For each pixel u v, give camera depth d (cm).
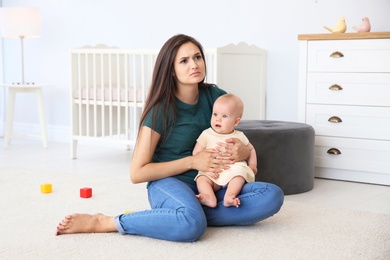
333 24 364
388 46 311
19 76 509
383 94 316
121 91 383
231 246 197
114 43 457
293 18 379
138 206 256
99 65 414
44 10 489
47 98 496
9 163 378
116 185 302
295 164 293
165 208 201
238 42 401
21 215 239
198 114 218
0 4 511
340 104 329
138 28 444
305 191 300
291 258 186
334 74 329
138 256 187
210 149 209
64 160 393
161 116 207
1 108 522
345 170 332
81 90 400
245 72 374
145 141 207
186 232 195
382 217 240
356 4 355
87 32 470
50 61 491
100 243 200
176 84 212
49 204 259
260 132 287
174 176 216
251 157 223
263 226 222
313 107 337
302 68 338
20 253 190
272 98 392
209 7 411
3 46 514
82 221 211
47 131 497
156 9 434
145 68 439
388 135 316
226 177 211
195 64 206
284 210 250
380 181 322
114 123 426
